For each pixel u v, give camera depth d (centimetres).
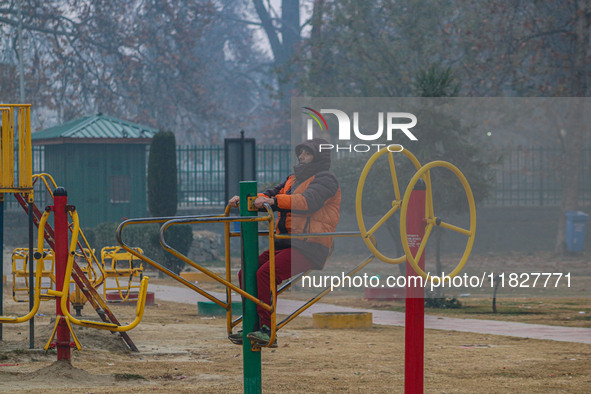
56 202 1365
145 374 1530
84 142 5578
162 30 11688
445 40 6275
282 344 2017
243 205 969
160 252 4656
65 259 1378
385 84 6294
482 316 2648
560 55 5447
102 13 10906
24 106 1759
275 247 1001
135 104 11319
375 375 1549
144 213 5828
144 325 2370
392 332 2277
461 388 1422
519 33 5806
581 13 5228
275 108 12138
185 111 12575
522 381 1495
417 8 6253
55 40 10631
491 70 5825
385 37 6644
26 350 1694
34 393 1275
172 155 4959
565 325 2414
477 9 6138
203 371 1580
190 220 909
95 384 1392
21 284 3612
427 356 1823
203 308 2686
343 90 6812
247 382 966
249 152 4116
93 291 1898
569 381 1493
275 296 939
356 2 6519
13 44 10288
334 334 2223
